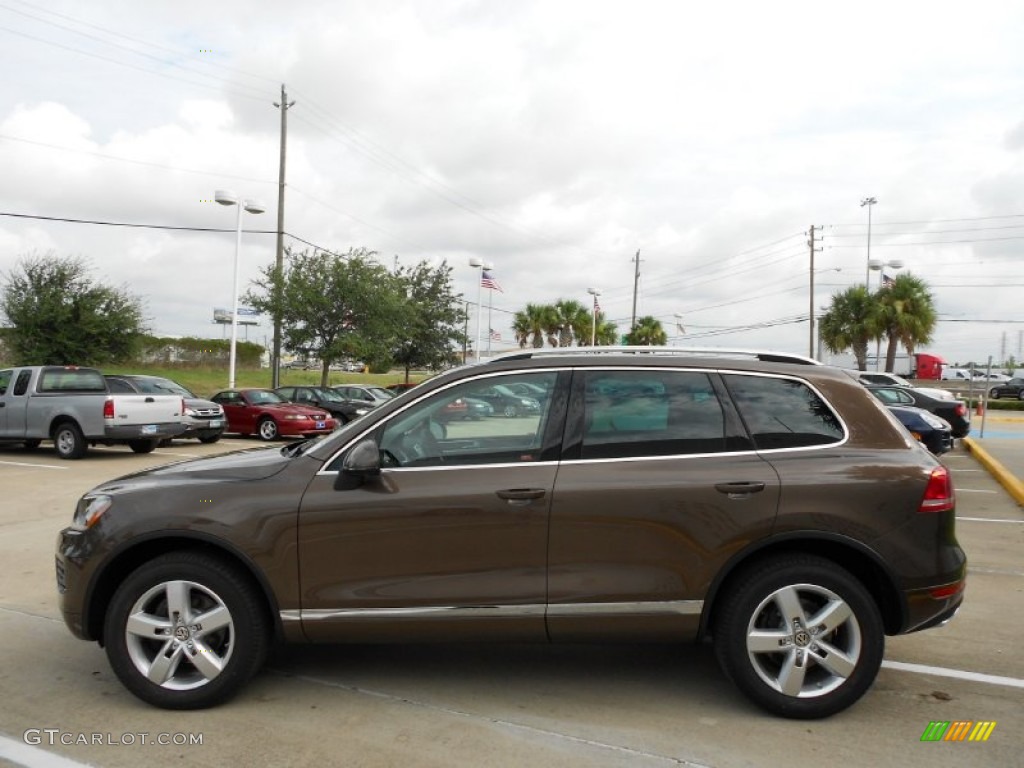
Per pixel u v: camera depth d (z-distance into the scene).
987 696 4.27
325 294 29.48
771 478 3.89
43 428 15.05
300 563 3.93
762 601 3.88
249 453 4.57
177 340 44.84
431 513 3.91
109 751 3.60
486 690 4.30
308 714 3.98
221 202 25.92
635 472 3.93
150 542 4.08
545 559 3.89
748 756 3.57
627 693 4.27
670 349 4.48
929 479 3.94
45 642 5.00
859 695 3.88
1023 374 46.19
